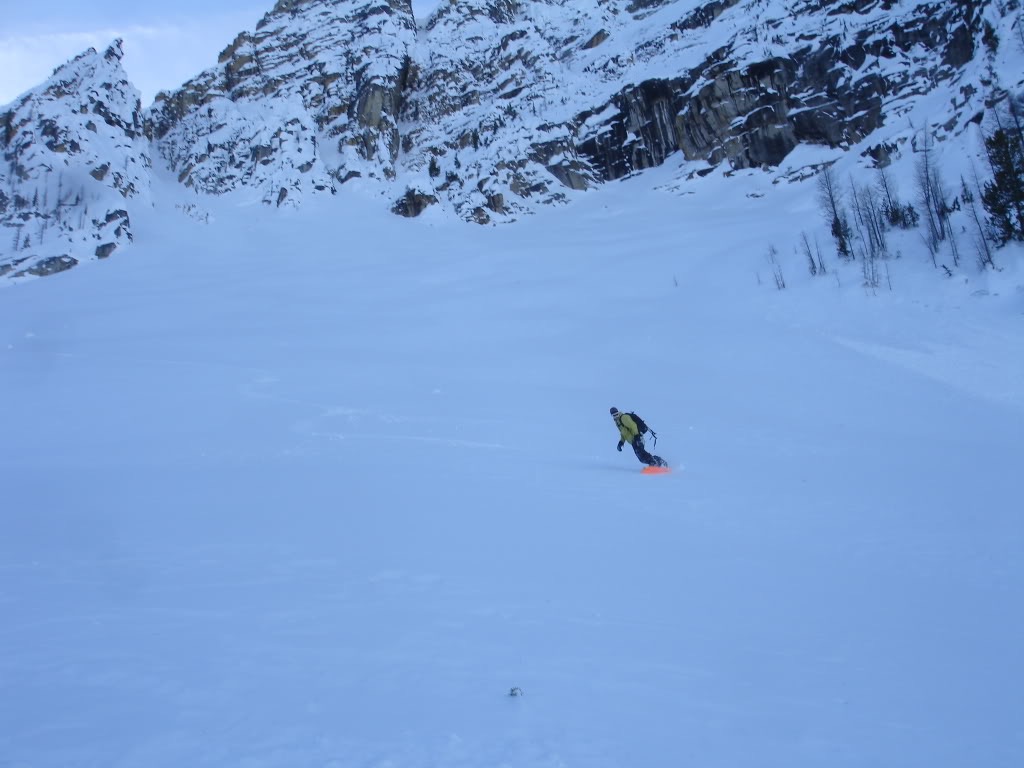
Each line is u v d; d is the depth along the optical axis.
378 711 4.28
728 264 59.94
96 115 103.62
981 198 45.34
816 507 11.97
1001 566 8.58
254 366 36.22
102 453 18.81
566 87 127.88
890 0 98.88
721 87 102.75
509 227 100.88
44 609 5.86
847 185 69.44
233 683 4.54
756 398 29.03
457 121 131.25
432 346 44.28
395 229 98.81
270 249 87.81
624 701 4.67
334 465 15.70
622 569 8.00
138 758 3.52
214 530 9.48
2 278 73.00
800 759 4.06
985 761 4.13
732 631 6.18
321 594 6.60
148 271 76.44
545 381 33.12
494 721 4.25
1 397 29.00
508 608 6.45
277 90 134.75
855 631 6.33
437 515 10.54
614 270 66.38
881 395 28.62
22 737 3.62
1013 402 26.50
